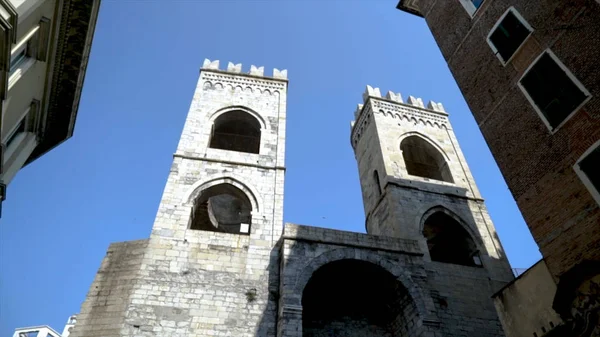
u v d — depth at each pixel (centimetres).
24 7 1240
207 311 1986
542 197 1681
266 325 1980
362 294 2420
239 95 3306
